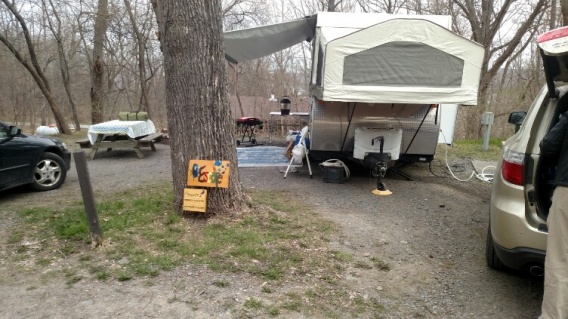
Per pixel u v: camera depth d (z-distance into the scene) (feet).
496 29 41.73
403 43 17.40
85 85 78.74
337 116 22.34
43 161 19.70
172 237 12.51
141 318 8.58
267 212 14.99
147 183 21.12
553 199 8.01
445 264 11.73
